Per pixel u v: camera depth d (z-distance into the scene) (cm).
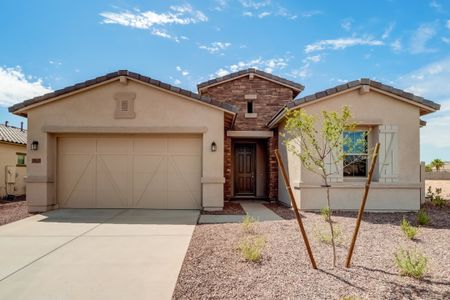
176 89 1027
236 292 398
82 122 1044
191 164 1090
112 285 425
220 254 555
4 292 405
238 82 1396
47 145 1040
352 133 1033
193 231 739
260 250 554
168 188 1085
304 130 517
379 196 1011
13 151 1752
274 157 1337
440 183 2869
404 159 1020
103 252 574
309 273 460
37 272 474
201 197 1075
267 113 1383
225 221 865
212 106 1046
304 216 926
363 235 695
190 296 390
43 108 1045
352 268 480
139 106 1050
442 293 390
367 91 993
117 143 1088
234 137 1371
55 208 1066
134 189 1084
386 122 1020
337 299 375
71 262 518
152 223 835
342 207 1010
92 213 990
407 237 675
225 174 1343
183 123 1052
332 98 1021
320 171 1012
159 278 448
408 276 445
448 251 573
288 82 1383
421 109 1041
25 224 825
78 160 1084
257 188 1433
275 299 377
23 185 1842
